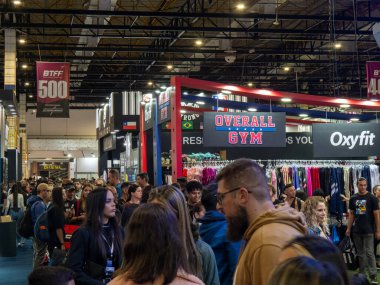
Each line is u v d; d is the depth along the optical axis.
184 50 21.56
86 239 3.57
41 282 2.16
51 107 16.28
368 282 1.32
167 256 1.96
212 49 23.08
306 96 11.32
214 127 10.31
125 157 19.42
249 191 2.12
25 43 21.28
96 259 3.58
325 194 10.52
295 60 23.61
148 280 1.94
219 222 3.42
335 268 0.96
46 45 23.42
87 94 32.28
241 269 1.99
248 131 10.45
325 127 10.86
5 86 17.67
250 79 28.89
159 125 12.38
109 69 28.34
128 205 5.89
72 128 36.25
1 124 16.67
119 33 21.36
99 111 24.98
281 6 18.50
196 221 3.70
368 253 8.04
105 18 17.98
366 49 24.22
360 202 8.10
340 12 19.56
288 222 1.99
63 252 4.59
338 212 10.30
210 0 16.53
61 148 36.06
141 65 26.02
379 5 18.70
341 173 10.60
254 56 26.25
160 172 12.34
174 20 19.80
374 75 16.17
